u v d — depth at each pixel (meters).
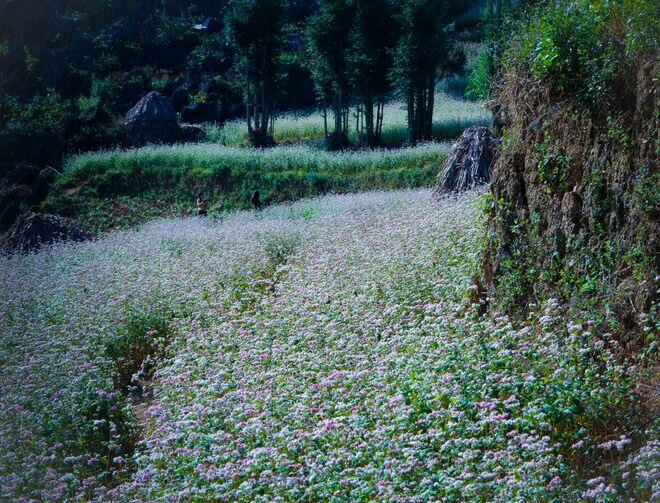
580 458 5.98
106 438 8.62
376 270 12.17
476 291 9.61
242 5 43.94
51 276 17.98
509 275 8.91
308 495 5.83
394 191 28.61
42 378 9.73
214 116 50.84
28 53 60.69
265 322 10.64
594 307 7.54
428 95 42.19
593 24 8.33
